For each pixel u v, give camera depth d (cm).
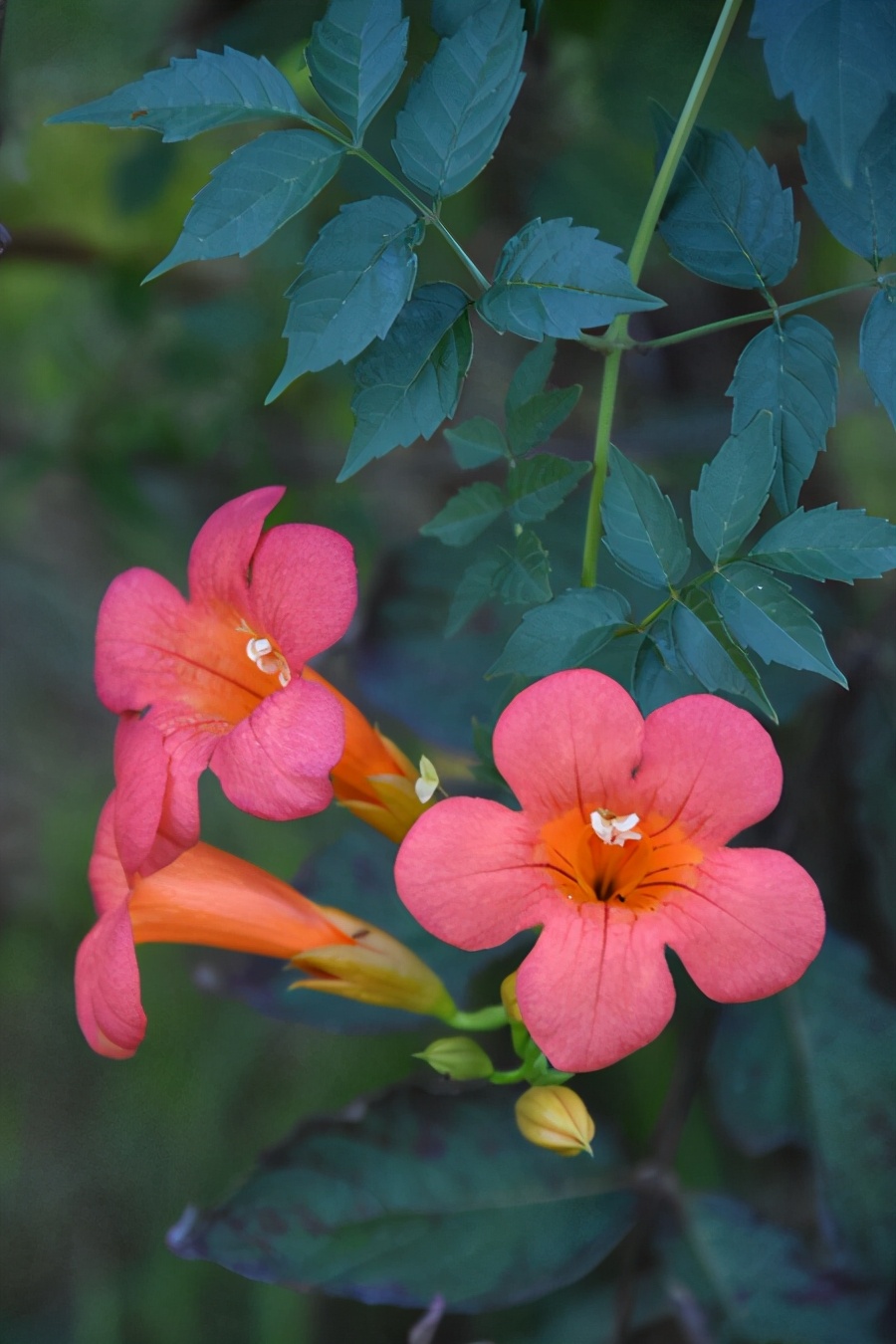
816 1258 63
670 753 54
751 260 56
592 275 53
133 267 77
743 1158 69
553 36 66
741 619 54
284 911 59
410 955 60
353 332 53
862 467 76
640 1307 65
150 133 70
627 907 55
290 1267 61
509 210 69
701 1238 63
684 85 65
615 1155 63
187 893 59
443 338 54
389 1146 62
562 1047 53
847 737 67
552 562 66
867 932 67
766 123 65
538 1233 62
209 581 58
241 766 55
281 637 56
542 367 57
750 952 53
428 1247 61
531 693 54
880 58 53
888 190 56
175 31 67
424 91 55
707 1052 64
